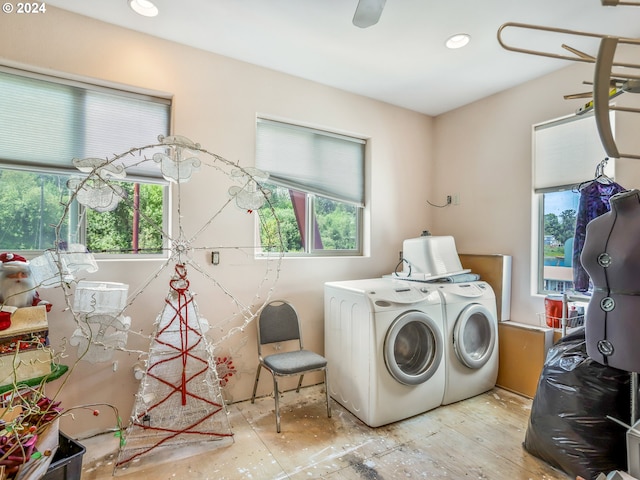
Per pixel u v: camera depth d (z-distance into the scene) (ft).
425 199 11.76
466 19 6.79
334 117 9.82
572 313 7.91
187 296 6.92
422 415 7.75
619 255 4.92
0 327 4.96
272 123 9.11
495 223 10.03
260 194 7.16
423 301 7.81
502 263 9.34
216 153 8.06
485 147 10.33
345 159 10.40
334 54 8.13
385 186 10.85
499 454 6.34
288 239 9.63
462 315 8.32
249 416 7.67
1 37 6.14
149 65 7.36
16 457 3.68
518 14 6.64
